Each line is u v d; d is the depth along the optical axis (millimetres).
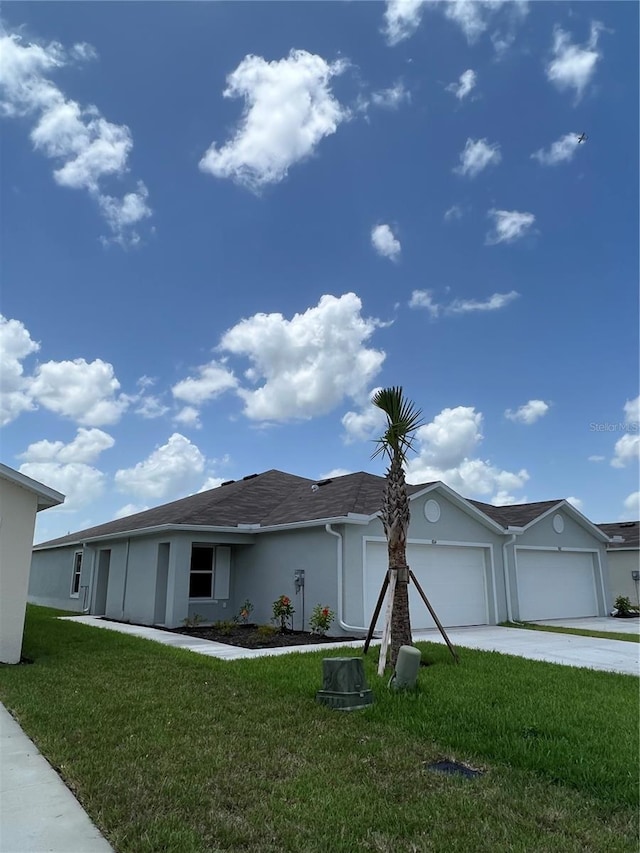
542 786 4250
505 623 16641
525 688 7367
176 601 14703
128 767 4363
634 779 4406
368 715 5977
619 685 7844
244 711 6047
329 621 12938
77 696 6676
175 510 18328
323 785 4148
